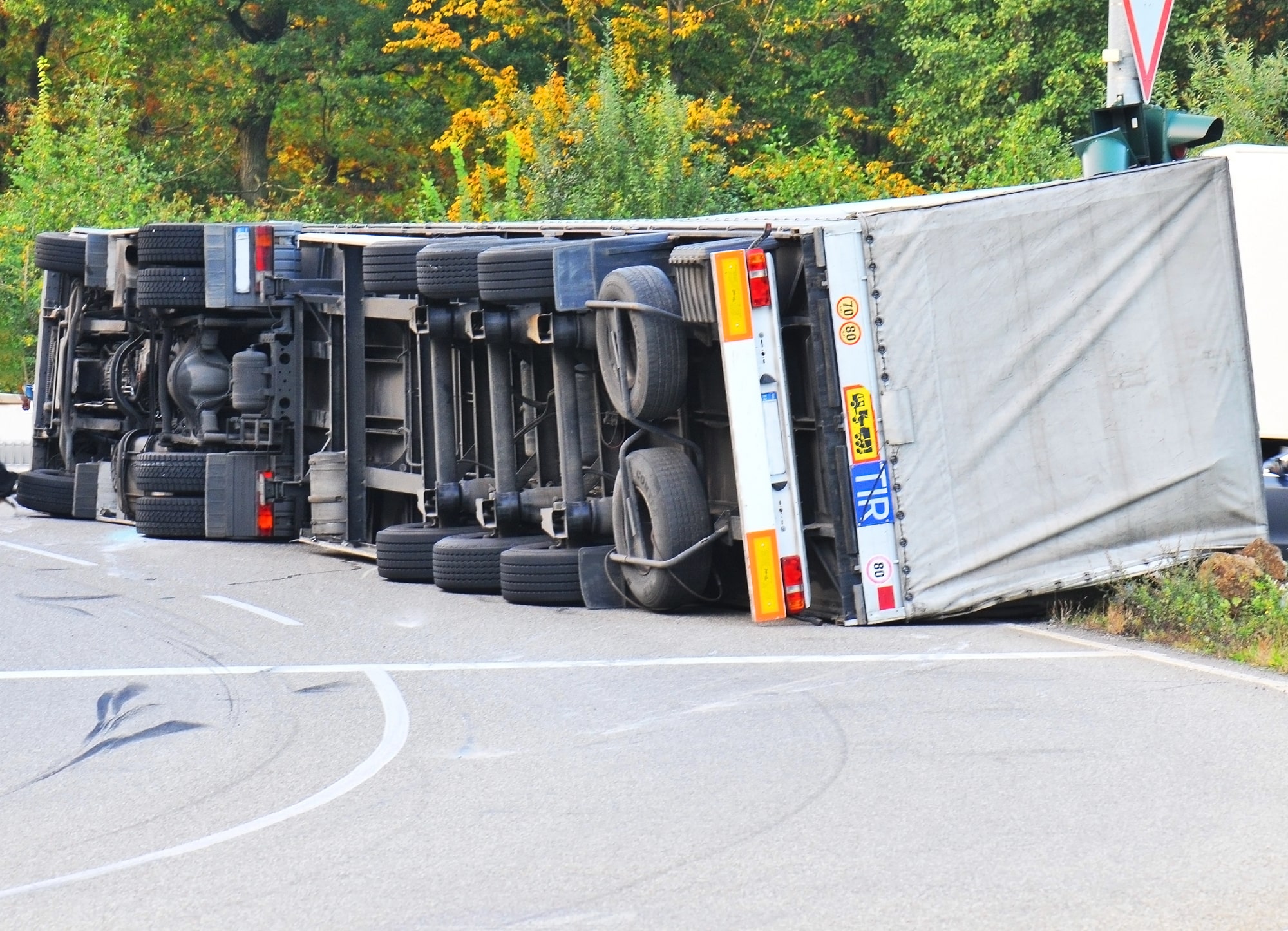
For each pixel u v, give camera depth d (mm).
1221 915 11203
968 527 23281
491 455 31141
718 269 23047
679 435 26094
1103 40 70062
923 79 78062
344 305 33531
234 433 35750
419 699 19516
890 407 23016
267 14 94062
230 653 22922
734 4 81938
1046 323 23641
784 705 18344
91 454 41969
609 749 16703
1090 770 15109
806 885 12102
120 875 13070
